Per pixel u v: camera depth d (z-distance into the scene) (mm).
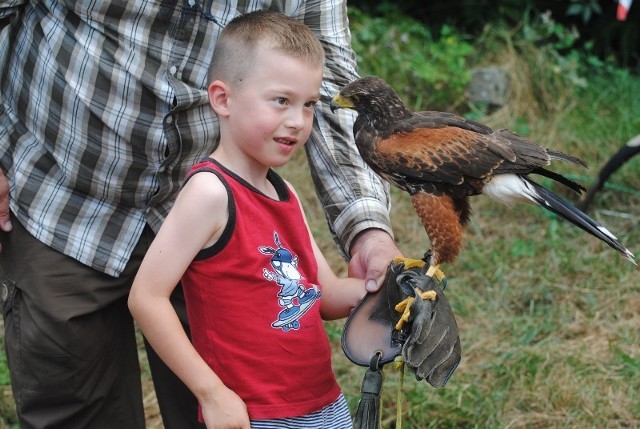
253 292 3084
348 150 3748
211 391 3000
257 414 3098
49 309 3678
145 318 3008
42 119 3645
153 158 3617
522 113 9500
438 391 5523
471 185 3363
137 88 3506
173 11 3477
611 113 9516
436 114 3490
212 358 3111
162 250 3006
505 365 5812
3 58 3764
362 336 3250
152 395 5707
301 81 3041
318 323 3225
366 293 3361
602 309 6641
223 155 3162
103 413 3928
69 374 3750
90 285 3713
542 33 10094
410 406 5402
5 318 3854
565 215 3385
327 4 3818
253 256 3066
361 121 3418
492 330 6414
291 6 3699
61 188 3693
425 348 3039
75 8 3475
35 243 3701
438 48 9734
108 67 3492
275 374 3113
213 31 3531
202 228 3004
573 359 5875
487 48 10070
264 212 3125
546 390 5559
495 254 7293
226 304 3078
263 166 3176
